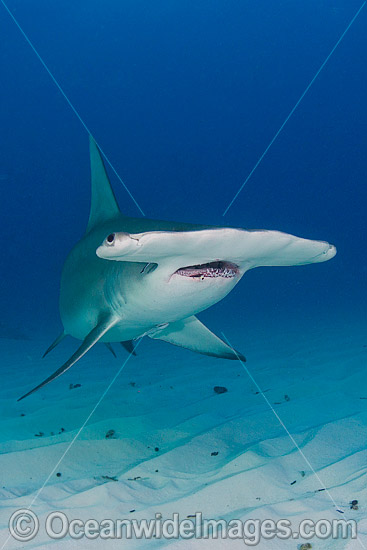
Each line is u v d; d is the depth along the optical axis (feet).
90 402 16.89
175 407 15.87
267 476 9.86
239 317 44.14
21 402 17.57
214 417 14.46
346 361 20.56
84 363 25.63
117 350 28.96
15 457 11.30
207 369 21.90
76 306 13.00
